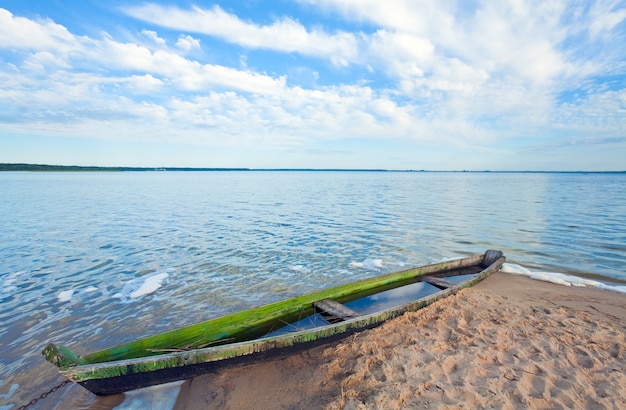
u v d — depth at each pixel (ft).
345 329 17.29
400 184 202.39
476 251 40.27
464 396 11.82
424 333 17.08
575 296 24.30
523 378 12.85
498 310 20.16
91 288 28.22
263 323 19.20
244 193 127.03
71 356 13.03
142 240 45.57
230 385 14.48
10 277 30.81
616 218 61.26
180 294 27.09
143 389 14.29
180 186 172.35
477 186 175.94
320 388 13.66
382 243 44.34
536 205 82.79
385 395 12.10
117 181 222.89
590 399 11.64
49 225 55.47
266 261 36.27
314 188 161.07
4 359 17.76
